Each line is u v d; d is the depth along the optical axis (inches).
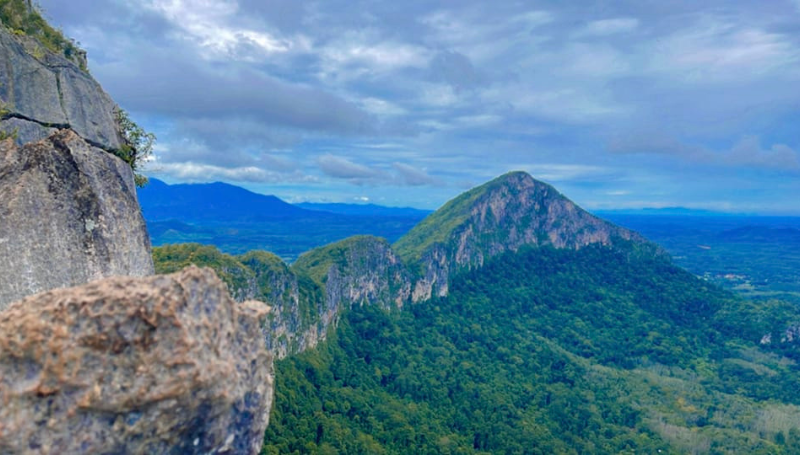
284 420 3430.1
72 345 364.2
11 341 363.3
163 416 377.1
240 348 438.9
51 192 652.1
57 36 1100.5
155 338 374.9
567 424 4842.5
